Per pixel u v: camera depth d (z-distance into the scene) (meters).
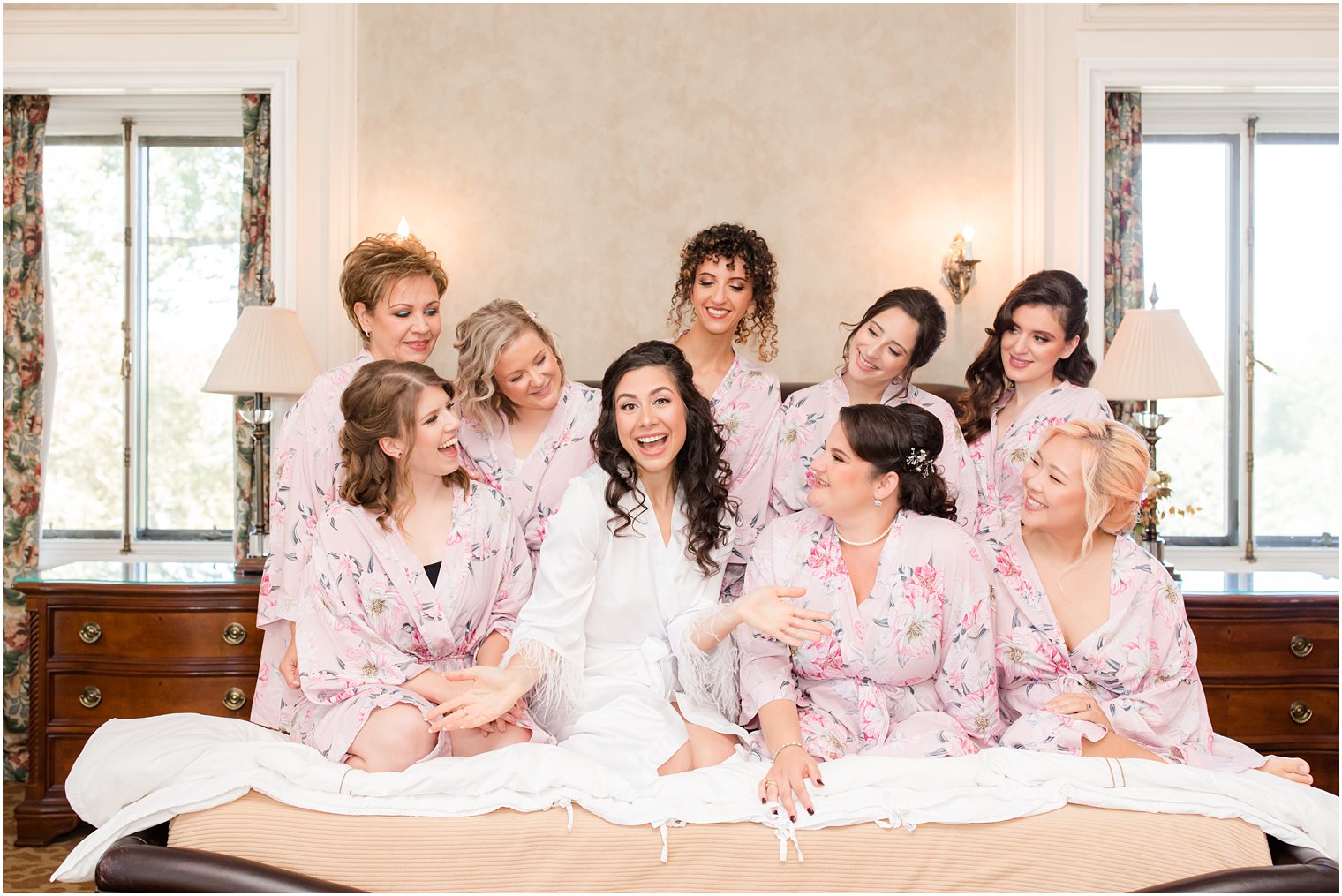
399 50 3.30
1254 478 3.72
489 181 3.31
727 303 2.50
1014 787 1.82
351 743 1.98
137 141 3.70
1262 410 3.72
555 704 2.10
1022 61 3.30
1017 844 1.78
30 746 2.92
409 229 3.27
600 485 2.18
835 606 2.11
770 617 1.96
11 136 3.53
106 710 2.86
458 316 3.31
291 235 3.31
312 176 3.32
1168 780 1.84
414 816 1.79
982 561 2.11
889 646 2.07
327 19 3.30
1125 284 3.51
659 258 3.31
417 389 2.13
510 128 3.30
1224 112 3.65
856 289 3.32
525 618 2.08
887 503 2.12
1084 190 3.33
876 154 3.31
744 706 2.10
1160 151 3.70
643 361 2.14
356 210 3.31
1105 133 3.49
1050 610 2.14
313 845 1.78
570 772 1.83
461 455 2.44
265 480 3.48
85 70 3.35
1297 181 3.71
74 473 3.74
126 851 1.73
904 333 2.42
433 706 2.02
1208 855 1.77
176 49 3.34
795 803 1.79
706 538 2.20
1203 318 3.71
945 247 3.32
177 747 1.96
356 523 2.16
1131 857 1.78
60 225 3.72
